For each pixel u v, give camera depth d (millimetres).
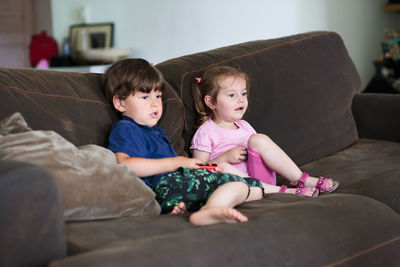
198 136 1990
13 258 955
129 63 1724
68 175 1269
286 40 2443
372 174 1891
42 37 5215
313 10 4020
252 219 1269
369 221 1346
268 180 1911
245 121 2096
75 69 4820
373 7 4508
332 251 1218
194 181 1560
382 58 4219
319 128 2338
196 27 4543
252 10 4172
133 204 1386
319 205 1357
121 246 1018
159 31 4805
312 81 2381
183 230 1225
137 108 1696
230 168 1802
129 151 1607
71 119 1570
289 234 1183
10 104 1444
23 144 1265
